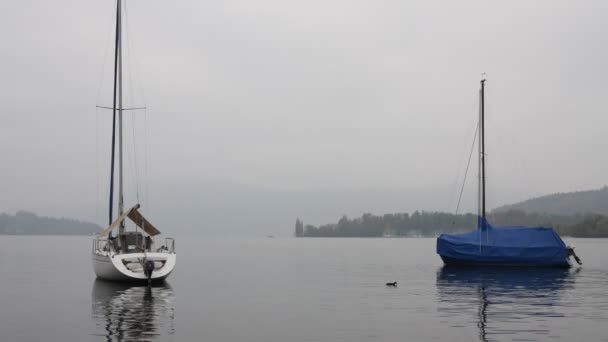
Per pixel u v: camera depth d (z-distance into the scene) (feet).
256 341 53.26
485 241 149.18
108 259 100.12
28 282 108.99
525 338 54.34
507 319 65.16
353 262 194.59
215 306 75.61
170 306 75.31
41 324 61.52
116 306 75.05
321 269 154.51
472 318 65.87
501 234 149.79
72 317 66.08
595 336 55.11
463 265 151.33
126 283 102.73
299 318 65.98
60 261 189.26
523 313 69.82
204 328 59.41
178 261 196.44
